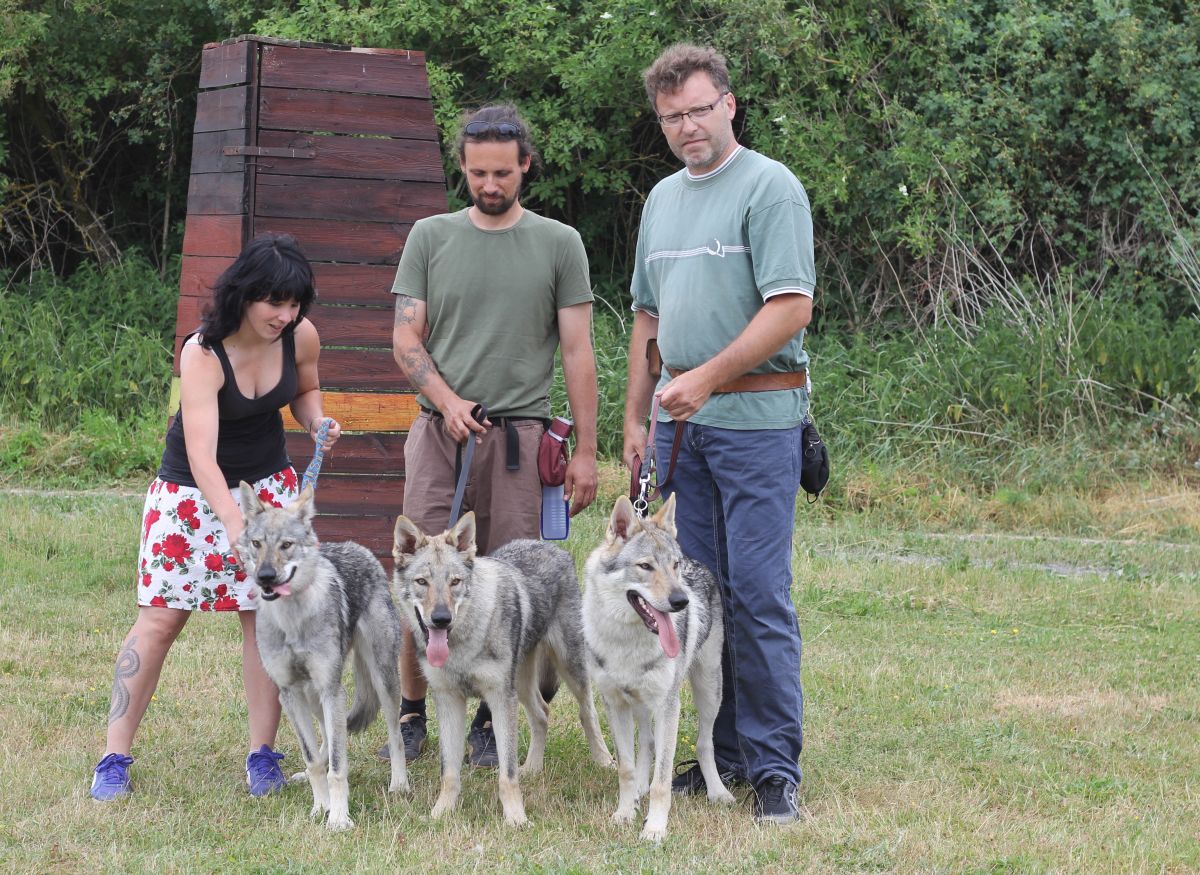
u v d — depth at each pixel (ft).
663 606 16.97
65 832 16.90
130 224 71.56
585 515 40.98
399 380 29.60
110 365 54.54
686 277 18.30
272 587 16.97
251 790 19.16
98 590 31.78
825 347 56.18
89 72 64.80
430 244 20.59
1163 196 57.67
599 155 60.80
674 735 17.92
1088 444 47.98
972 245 57.26
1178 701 24.56
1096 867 16.24
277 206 28.78
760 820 17.85
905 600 32.94
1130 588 33.91
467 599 17.83
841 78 58.95
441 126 57.31
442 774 18.53
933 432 49.01
